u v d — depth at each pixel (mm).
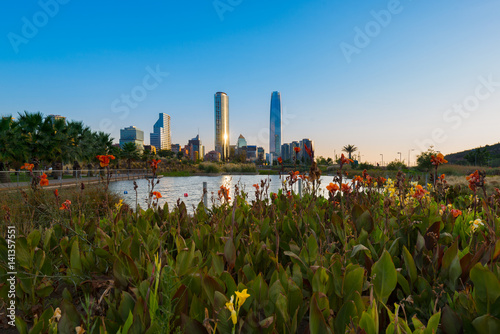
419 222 2412
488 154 62875
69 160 30312
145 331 1086
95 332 1179
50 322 1195
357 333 1009
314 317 1036
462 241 2479
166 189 23922
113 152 42938
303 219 2680
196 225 2986
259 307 1237
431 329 1041
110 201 6613
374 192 4832
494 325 1101
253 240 2225
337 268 1535
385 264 1402
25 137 24859
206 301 1377
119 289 1537
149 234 2338
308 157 3193
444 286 1686
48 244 2436
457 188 5352
